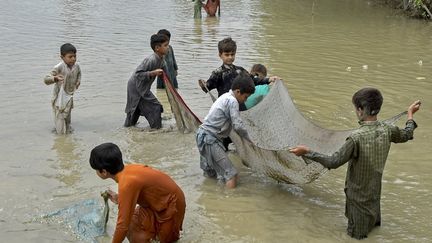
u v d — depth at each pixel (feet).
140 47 45.39
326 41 50.31
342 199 19.44
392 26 59.77
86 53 42.55
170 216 15.46
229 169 20.03
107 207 16.39
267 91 23.57
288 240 16.55
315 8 73.87
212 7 65.26
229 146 24.63
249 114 22.52
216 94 32.50
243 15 67.36
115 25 56.90
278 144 21.90
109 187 19.79
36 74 35.63
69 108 25.03
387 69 39.55
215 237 16.60
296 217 17.99
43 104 29.48
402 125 27.27
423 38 52.80
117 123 27.12
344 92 33.17
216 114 19.97
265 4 78.48
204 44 47.67
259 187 20.24
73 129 26.00
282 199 19.30
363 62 41.73
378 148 15.96
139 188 14.87
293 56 43.47
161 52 25.72
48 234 16.39
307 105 30.42
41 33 50.80
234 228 17.19
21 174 20.61
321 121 27.78
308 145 20.84
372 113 16.20
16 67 37.42
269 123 22.62
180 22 60.70
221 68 23.77
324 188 20.35
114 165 14.75
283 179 19.65
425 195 19.79
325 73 37.99
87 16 62.64
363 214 16.46
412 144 24.66
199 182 20.48
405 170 21.93
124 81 34.68
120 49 44.42
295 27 58.23
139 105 26.04
